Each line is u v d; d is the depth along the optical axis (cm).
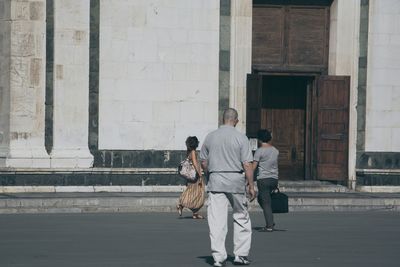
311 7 3972
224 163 2003
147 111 3759
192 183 3070
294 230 2731
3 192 3603
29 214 3141
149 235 2566
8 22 3625
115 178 3725
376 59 3916
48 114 3666
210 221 2002
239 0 3806
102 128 3725
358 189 3909
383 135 3928
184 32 3778
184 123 3791
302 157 4078
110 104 3728
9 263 2030
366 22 3912
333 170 3928
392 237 2573
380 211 3428
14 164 3616
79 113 3675
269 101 4078
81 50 3666
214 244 1991
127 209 3300
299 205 3462
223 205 2002
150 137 3766
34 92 3641
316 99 3981
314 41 3981
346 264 2055
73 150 3678
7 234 2550
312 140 4000
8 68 3631
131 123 3747
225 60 3822
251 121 3844
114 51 3725
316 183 3966
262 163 2691
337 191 3900
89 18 3681
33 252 2203
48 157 3641
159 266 2000
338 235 2611
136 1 3734
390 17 3916
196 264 2033
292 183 3931
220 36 3812
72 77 3666
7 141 3644
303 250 2283
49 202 3319
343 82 3925
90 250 2244
